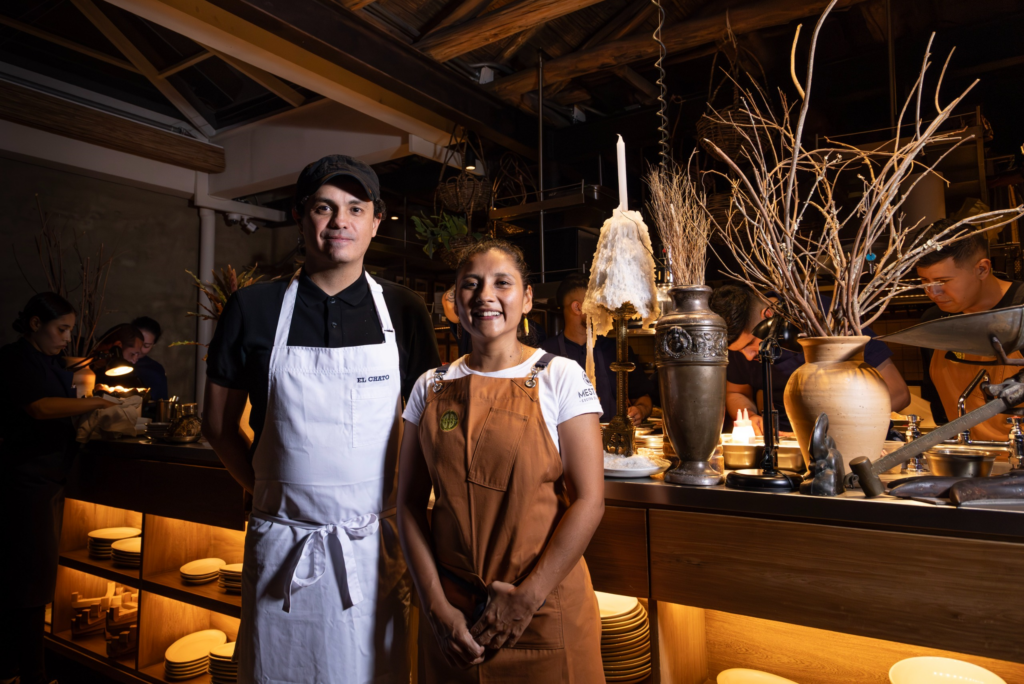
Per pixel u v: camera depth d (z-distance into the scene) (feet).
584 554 4.96
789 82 14.35
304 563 4.63
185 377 20.94
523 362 4.46
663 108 6.05
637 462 5.08
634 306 5.18
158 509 7.82
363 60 13.00
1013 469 4.22
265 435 4.83
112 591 9.86
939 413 8.82
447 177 18.99
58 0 14.49
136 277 19.85
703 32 12.94
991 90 13.07
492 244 4.48
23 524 8.08
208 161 20.17
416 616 5.76
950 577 3.68
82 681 8.70
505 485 4.05
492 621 3.84
